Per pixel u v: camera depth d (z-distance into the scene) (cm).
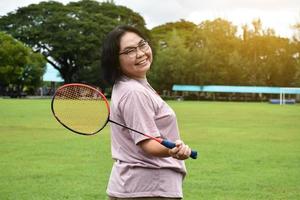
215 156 1270
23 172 1015
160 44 8956
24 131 1948
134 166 355
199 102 6378
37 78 7681
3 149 1389
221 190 852
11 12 8381
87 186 876
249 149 1438
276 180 945
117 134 364
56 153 1307
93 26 7931
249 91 7194
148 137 345
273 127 2289
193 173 1009
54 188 858
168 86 7688
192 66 7494
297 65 7406
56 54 7925
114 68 367
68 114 371
